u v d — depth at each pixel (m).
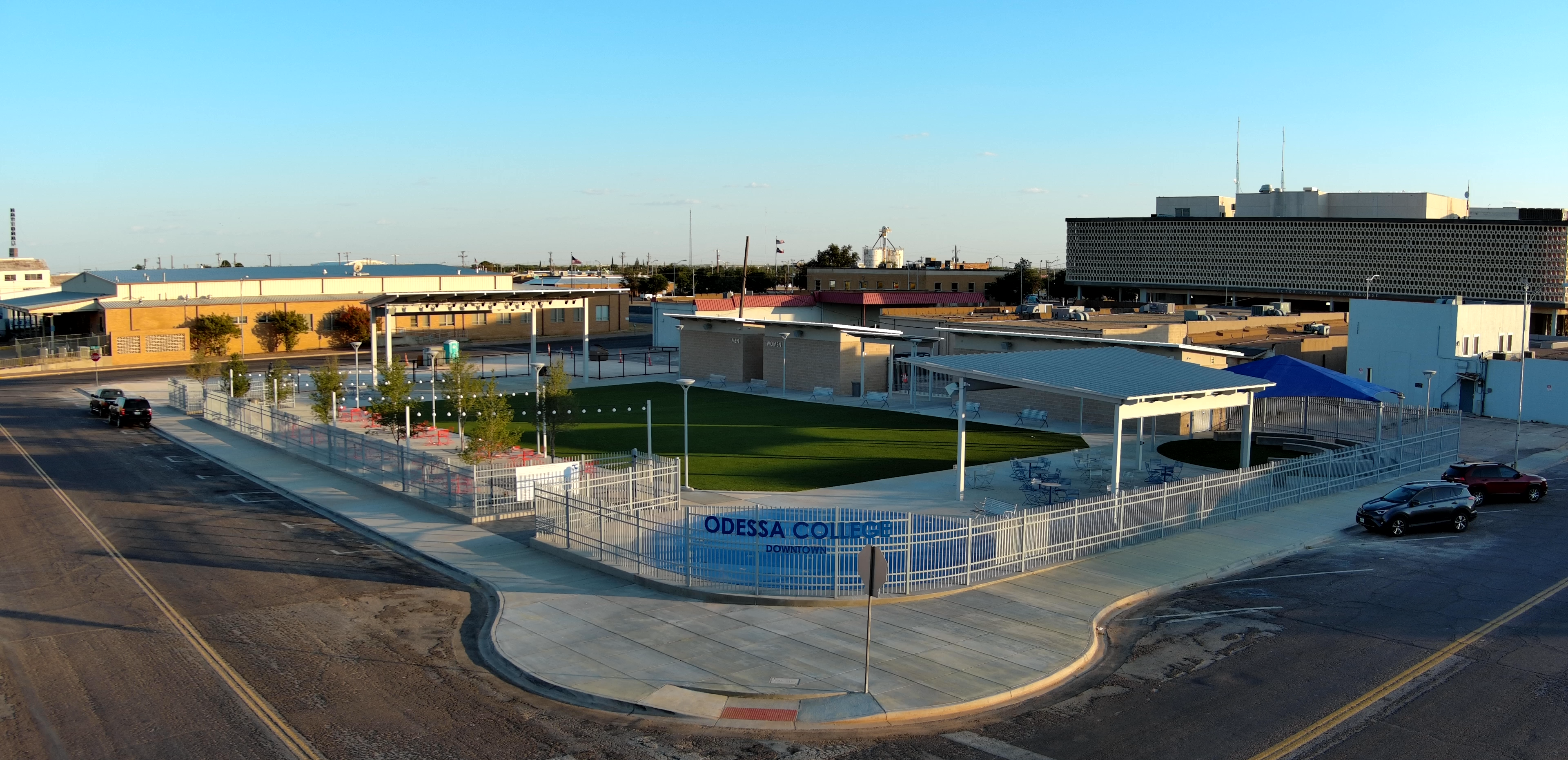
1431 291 150.25
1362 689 17.33
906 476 35.88
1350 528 29.28
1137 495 27.17
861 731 15.73
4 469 37.75
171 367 78.44
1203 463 39.41
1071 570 24.42
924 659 18.52
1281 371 40.91
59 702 16.70
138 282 88.06
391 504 31.72
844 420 50.19
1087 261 189.75
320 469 37.59
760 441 43.59
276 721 16.00
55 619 20.88
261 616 21.17
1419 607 21.97
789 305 99.50
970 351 56.47
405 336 99.25
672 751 15.05
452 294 66.88
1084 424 48.84
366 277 100.44
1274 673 18.06
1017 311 82.62
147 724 15.84
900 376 67.31
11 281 140.38
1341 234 158.00
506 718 16.20
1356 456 36.03
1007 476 35.66
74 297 88.12
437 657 18.89
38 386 65.75
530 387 64.94
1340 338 68.19
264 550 26.45
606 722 16.09
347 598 22.45
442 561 25.36
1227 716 16.22
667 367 78.25
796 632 19.98
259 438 43.56
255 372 72.94
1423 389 55.97
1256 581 24.05
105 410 51.22
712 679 17.64
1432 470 38.59
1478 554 26.56
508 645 19.27
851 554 22.31
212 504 31.95
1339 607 22.00
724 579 22.73
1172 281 178.00
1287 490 32.38
